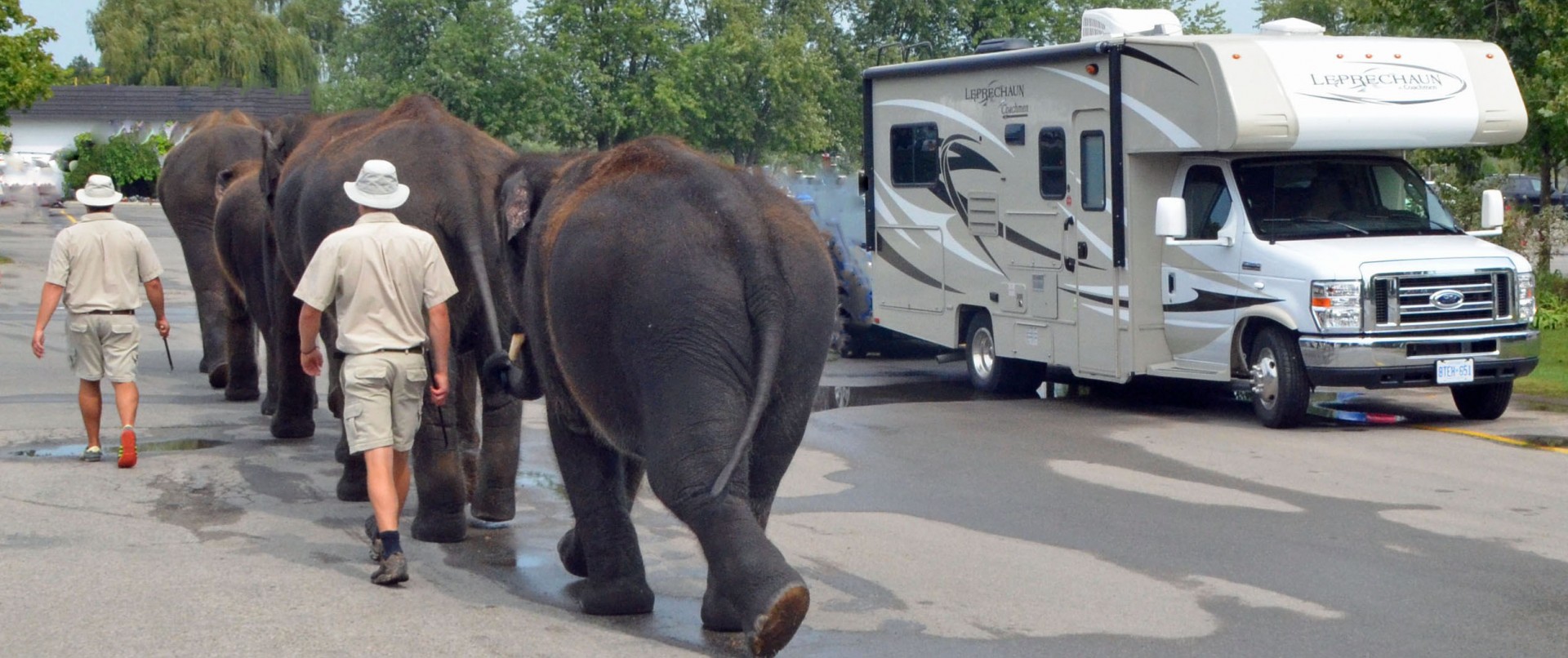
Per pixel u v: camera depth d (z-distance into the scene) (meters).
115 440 11.33
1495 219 13.07
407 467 7.91
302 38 67.94
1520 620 6.83
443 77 37.50
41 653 5.95
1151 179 13.24
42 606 6.62
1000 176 14.66
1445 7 19.42
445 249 7.87
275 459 10.56
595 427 6.09
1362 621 6.80
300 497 9.29
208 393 14.03
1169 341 13.35
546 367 6.41
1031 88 14.18
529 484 9.81
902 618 6.79
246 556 7.68
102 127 66.75
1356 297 11.86
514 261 6.76
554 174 6.79
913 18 45.91
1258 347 12.55
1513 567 7.77
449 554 7.82
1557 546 8.22
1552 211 20.09
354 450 7.16
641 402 5.58
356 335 7.18
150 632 6.25
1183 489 9.85
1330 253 12.09
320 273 7.18
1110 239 13.31
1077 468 10.63
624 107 39.06
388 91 38.75
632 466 6.91
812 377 5.78
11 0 29.55
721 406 5.45
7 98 29.72
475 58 38.09
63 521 8.46
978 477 10.30
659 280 5.53
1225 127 12.20
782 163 41.19
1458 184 19.97
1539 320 18.34
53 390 13.88
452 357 8.00
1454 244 12.50
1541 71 18.30
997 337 14.82
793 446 5.82
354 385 7.13
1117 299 13.30
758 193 5.90
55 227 43.22
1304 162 13.10
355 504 9.11
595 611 6.66
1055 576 7.58
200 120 15.45
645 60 40.09
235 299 13.19
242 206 11.59
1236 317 12.58
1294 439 11.87
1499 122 13.18
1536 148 19.55
